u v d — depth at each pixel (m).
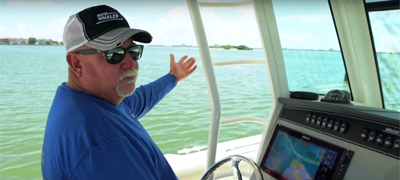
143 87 1.81
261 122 1.70
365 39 1.70
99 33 1.07
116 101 1.20
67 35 1.09
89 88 1.11
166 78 1.96
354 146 1.21
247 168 2.45
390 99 1.76
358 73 1.79
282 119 1.63
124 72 1.15
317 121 1.41
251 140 2.91
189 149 2.79
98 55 1.08
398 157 1.06
